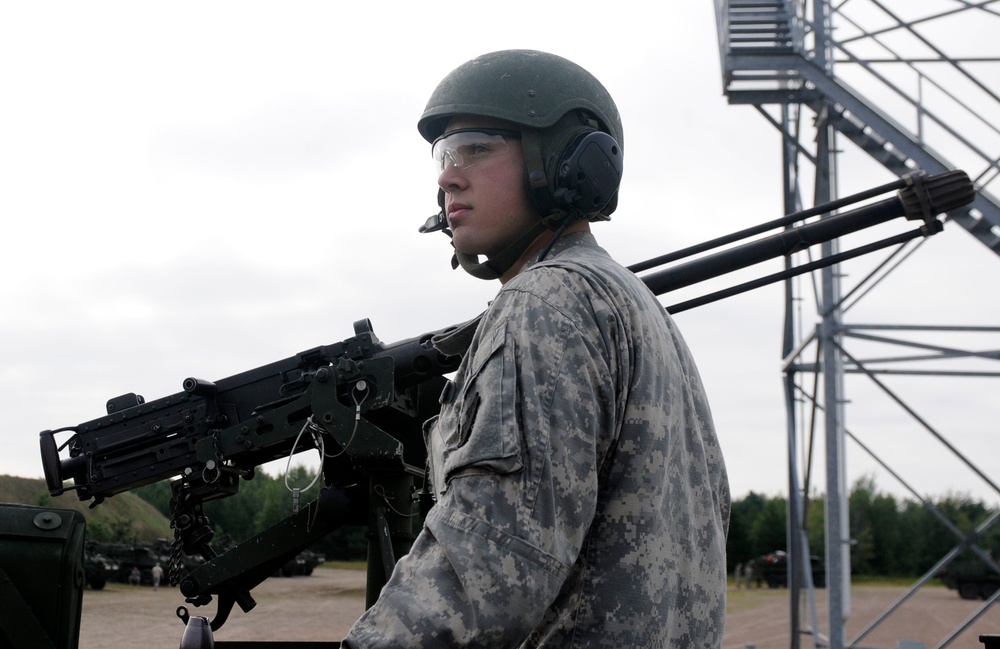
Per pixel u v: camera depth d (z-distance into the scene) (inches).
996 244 411.2
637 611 62.8
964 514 2536.9
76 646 121.5
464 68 80.9
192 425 154.8
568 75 80.5
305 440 152.9
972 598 1417.3
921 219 124.0
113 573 850.1
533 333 64.2
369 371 146.9
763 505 2701.8
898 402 414.0
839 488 418.9
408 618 57.8
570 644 62.7
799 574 505.4
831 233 126.0
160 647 463.2
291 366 154.2
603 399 64.3
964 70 398.9
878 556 2516.0
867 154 433.4
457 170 79.8
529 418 61.5
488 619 57.3
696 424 72.6
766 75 426.9
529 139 78.4
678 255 125.8
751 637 831.7
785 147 470.0
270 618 661.9
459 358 147.1
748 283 127.6
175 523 153.8
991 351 417.4
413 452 155.9
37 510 121.0
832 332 425.7
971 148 397.4
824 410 423.5
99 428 159.3
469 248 80.4
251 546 148.5
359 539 1134.4
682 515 67.4
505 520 59.2
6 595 116.0
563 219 78.7
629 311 68.2
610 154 79.7
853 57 412.2
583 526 61.2
